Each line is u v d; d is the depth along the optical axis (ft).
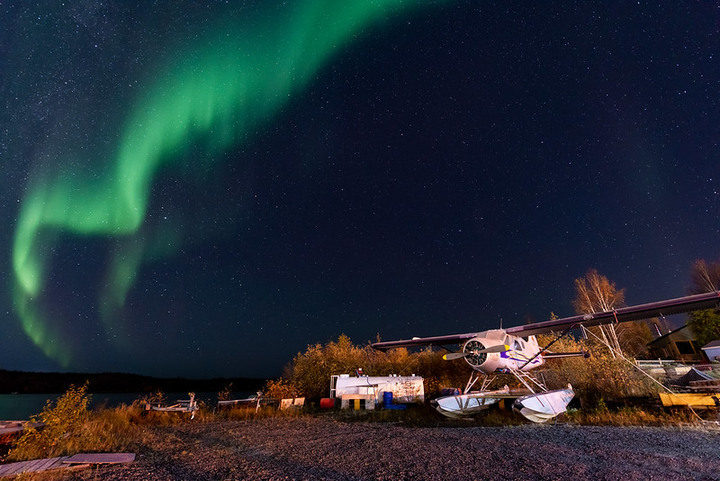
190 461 20.70
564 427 29.09
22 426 28.04
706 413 30.60
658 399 35.86
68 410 26.99
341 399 48.26
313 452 22.47
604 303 90.79
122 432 31.14
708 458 18.20
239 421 39.78
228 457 21.62
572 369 47.16
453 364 58.80
